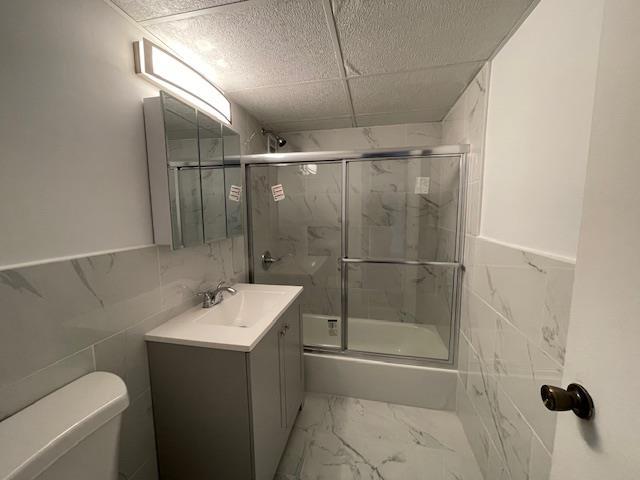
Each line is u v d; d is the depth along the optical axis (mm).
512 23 1021
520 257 977
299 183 2203
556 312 778
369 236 2193
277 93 1659
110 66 903
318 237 2270
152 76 1027
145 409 1036
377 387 1805
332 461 1366
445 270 1847
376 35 1104
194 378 1015
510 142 1092
